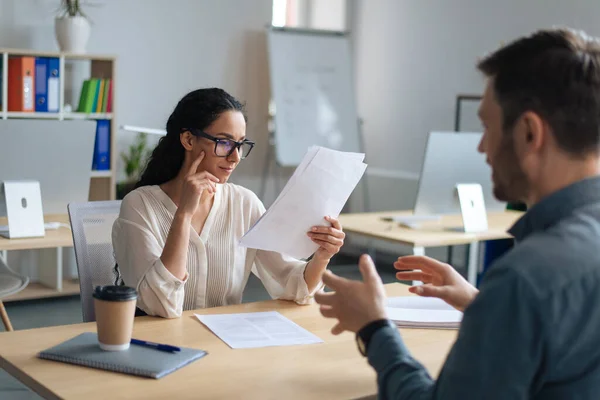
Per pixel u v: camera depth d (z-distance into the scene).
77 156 3.32
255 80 6.11
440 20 5.99
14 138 3.15
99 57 4.82
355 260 6.36
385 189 6.43
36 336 1.63
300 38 6.08
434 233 3.51
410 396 1.04
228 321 1.79
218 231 2.11
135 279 1.86
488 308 0.95
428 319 1.81
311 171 1.79
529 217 1.06
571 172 1.02
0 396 3.03
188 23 5.71
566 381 0.97
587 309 0.94
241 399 1.31
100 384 1.35
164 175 2.09
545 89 1.00
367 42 6.63
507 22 5.52
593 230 0.98
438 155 3.58
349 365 1.52
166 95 5.66
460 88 5.86
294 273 2.00
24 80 4.60
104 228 2.21
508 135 1.04
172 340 1.63
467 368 0.96
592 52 1.00
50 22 5.05
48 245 3.24
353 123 6.28
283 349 1.60
